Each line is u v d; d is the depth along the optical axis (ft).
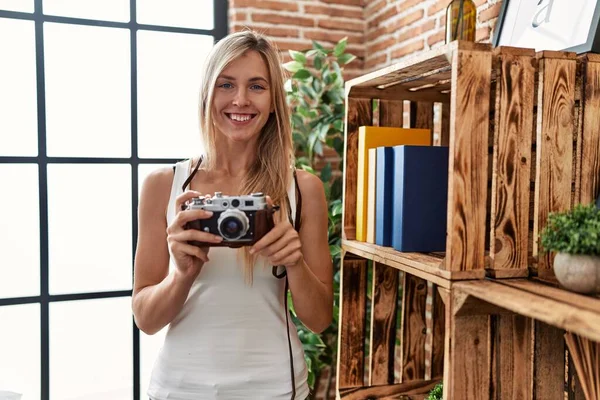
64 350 7.70
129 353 8.03
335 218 7.14
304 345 6.95
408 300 5.10
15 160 7.29
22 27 7.24
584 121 3.33
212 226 3.33
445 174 3.99
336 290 7.18
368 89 4.81
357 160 4.86
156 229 3.94
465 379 3.30
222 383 3.68
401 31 7.47
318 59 7.59
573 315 2.47
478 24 5.76
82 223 7.70
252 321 3.76
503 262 3.33
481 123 3.27
